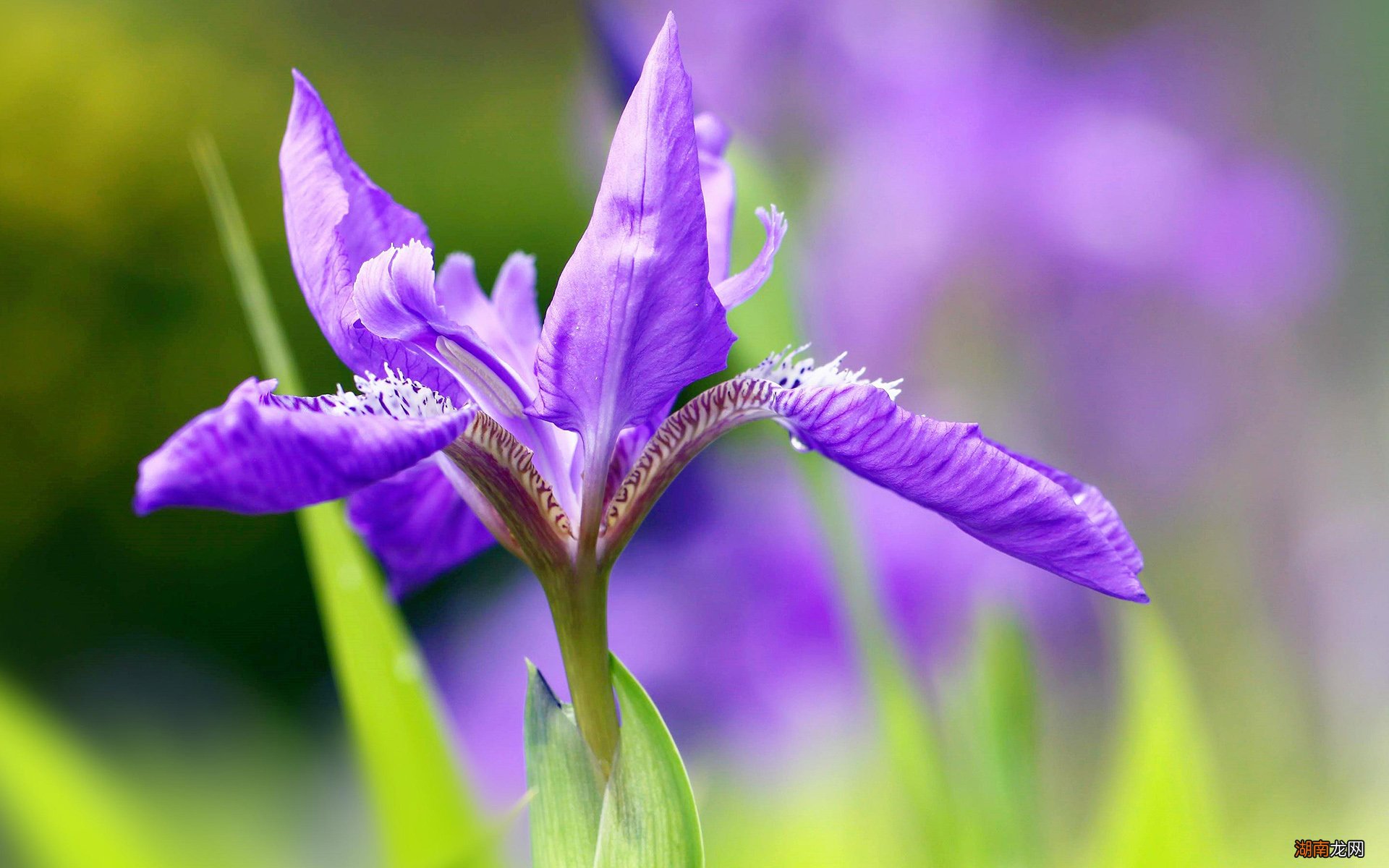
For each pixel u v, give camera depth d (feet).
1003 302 2.36
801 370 1.33
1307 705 2.29
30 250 4.92
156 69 5.53
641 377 1.27
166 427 5.01
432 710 1.39
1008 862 1.50
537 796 1.28
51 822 1.47
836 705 2.22
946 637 1.92
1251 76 3.07
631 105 1.24
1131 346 2.40
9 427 4.79
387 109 6.51
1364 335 2.63
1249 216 2.47
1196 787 1.46
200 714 4.54
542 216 6.07
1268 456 2.44
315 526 1.39
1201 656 2.31
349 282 1.29
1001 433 2.36
